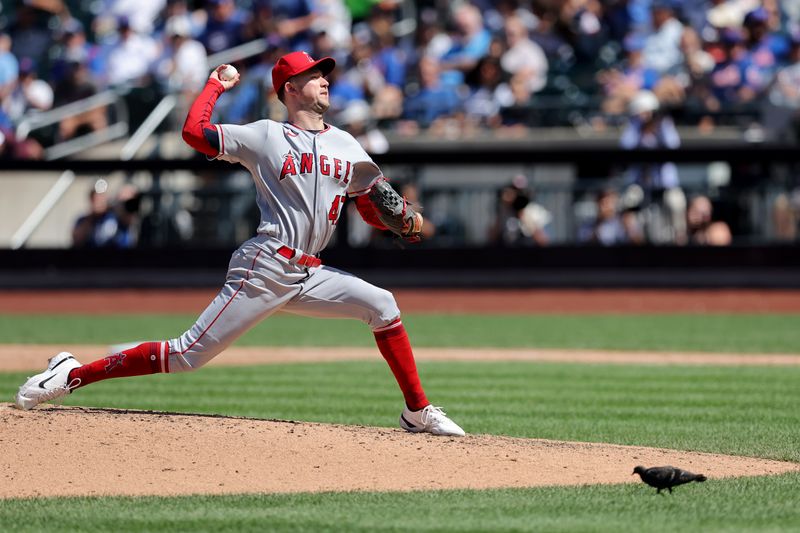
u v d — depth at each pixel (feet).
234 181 212.84
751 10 232.53
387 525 50.08
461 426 82.48
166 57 234.58
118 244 214.90
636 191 207.10
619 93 226.79
